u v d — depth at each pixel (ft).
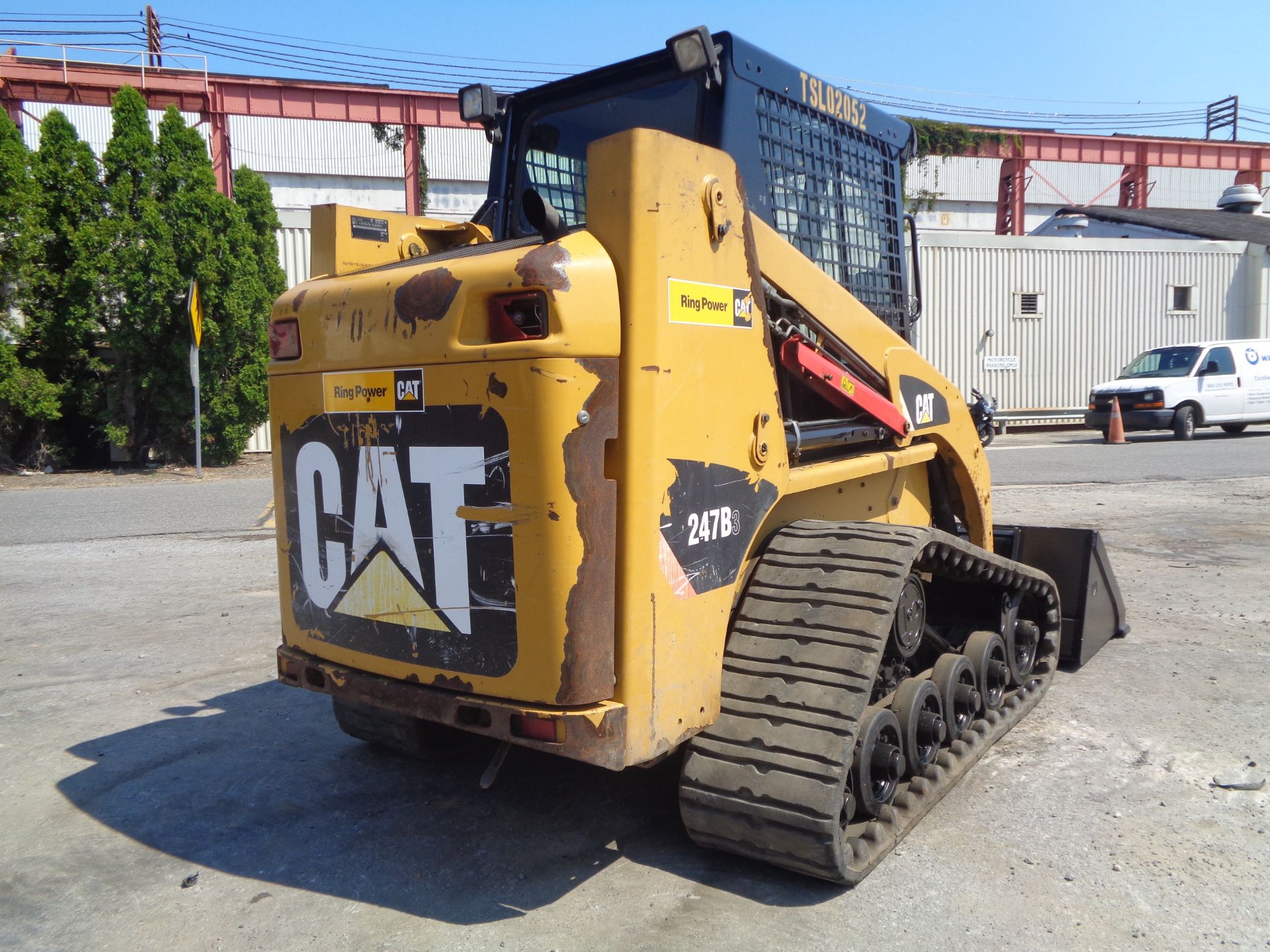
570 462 8.21
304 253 55.77
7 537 30.48
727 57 10.79
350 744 13.99
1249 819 11.06
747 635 10.30
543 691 8.48
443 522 9.01
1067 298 70.13
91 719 14.99
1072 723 14.12
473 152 118.01
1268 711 14.40
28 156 47.09
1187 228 81.00
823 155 12.73
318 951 8.85
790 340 11.07
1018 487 37.29
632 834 11.01
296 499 10.56
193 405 49.52
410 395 9.13
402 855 10.64
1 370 45.50
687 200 8.86
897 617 10.97
